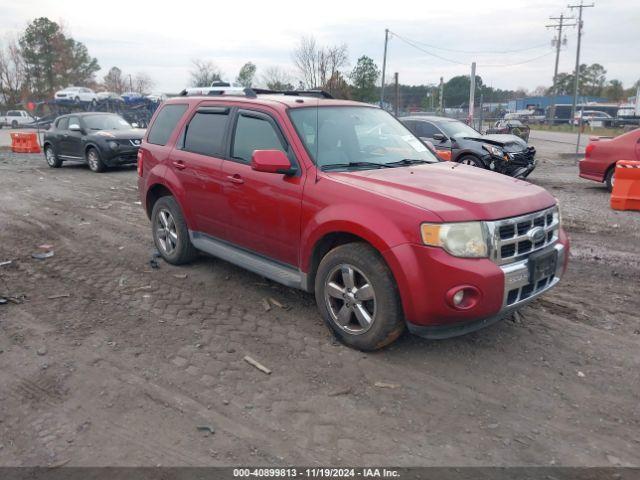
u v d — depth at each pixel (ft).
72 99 136.77
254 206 15.89
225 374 12.62
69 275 19.42
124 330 14.88
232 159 16.96
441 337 12.46
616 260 21.80
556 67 182.91
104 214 30.32
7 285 18.30
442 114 128.26
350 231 13.01
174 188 19.03
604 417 11.17
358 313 13.38
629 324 15.57
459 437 10.46
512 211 12.53
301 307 16.48
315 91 19.65
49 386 12.07
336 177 14.14
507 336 14.66
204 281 18.74
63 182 43.19
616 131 147.84
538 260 12.79
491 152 40.57
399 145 17.17
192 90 29.07
